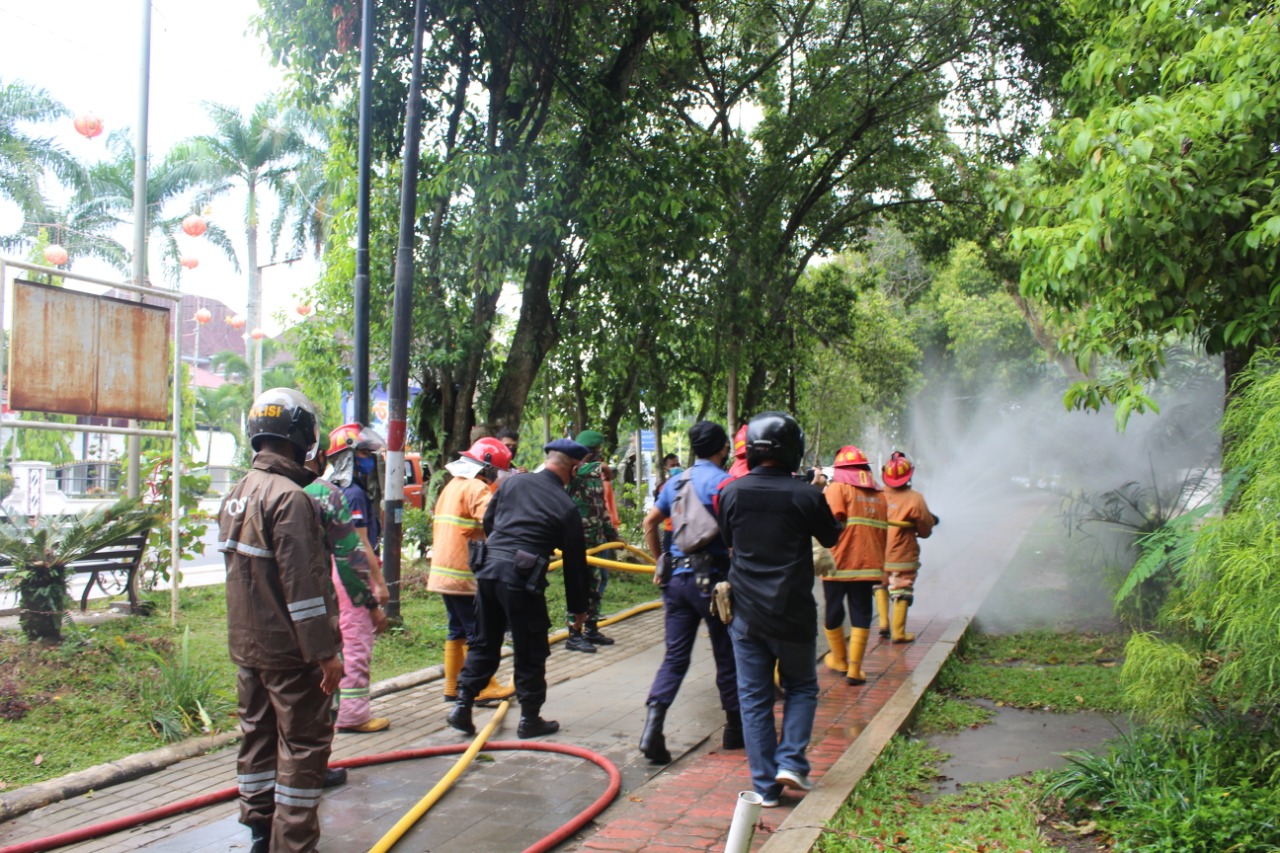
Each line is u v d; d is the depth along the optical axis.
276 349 41.25
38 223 29.33
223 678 6.89
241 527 3.96
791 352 20.91
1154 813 4.30
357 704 6.33
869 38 17.69
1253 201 5.78
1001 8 16.61
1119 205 5.83
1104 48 7.05
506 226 12.03
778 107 18.94
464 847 4.43
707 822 4.67
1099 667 8.18
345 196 13.52
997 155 18.28
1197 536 4.77
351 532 5.38
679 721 6.69
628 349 16.41
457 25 12.45
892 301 32.59
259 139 34.97
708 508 5.66
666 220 12.66
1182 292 6.40
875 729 6.11
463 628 7.17
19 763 5.25
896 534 9.39
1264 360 5.27
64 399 7.97
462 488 7.14
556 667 8.60
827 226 21.05
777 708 6.89
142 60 11.38
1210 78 6.34
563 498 6.34
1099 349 6.75
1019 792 5.03
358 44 12.12
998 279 21.95
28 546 6.86
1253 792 4.33
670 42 13.92
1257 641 4.25
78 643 6.83
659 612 11.91
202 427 39.78
